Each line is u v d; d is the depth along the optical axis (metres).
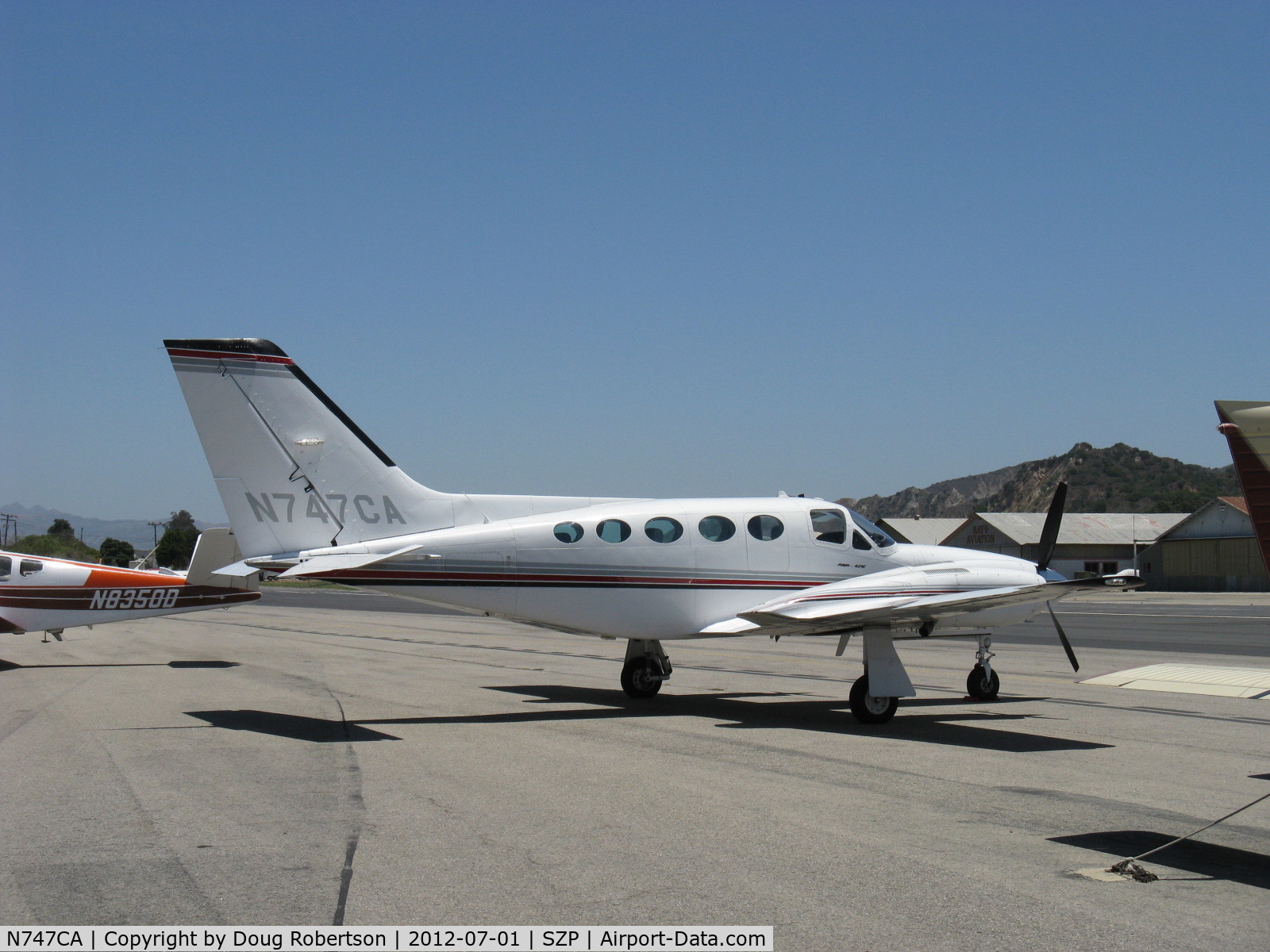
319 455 10.68
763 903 4.71
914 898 4.79
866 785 7.36
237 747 8.77
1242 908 4.70
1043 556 12.77
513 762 8.12
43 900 4.68
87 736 9.30
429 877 5.04
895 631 11.88
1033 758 8.50
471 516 11.24
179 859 5.33
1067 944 4.23
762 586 11.77
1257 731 10.07
